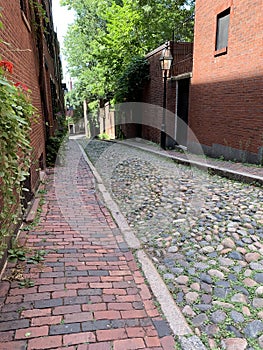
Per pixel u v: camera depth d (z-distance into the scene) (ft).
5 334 5.64
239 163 21.25
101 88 55.47
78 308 6.50
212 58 24.31
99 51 47.29
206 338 5.78
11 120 6.04
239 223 11.27
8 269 7.94
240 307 6.64
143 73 38.22
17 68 12.10
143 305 6.73
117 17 46.32
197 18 26.21
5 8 9.98
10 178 6.59
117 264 8.63
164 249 9.69
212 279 7.76
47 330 5.79
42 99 23.26
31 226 11.19
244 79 20.66
